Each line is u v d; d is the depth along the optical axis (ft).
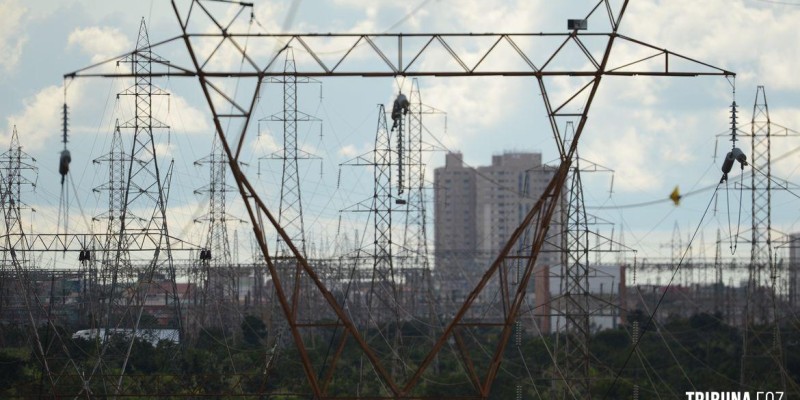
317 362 409.28
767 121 335.26
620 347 472.44
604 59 175.22
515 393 359.87
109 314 331.98
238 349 417.28
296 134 361.92
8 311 467.11
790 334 471.21
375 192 351.67
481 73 174.91
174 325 465.47
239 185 169.37
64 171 176.65
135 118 316.40
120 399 319.47
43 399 306.35
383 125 352.08
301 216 364.58
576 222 314.35
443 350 486.79
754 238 380.37
